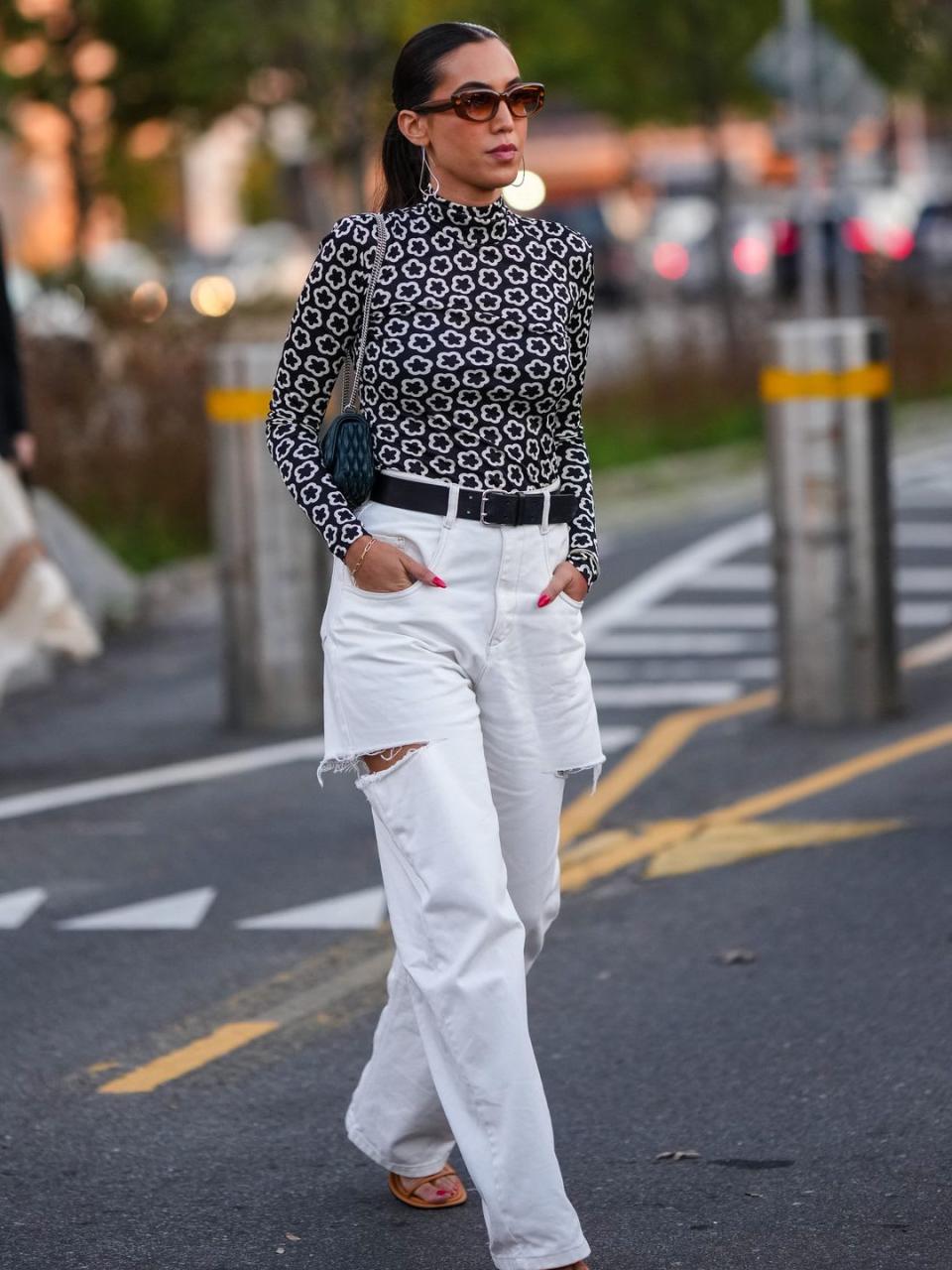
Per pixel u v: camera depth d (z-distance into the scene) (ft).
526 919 24.95
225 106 137.69
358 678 23.59
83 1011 35.27
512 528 23.71
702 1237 25.52
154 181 166.40
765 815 46.29
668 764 51.75
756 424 128.36
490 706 24.06
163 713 61.41
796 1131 28.86
